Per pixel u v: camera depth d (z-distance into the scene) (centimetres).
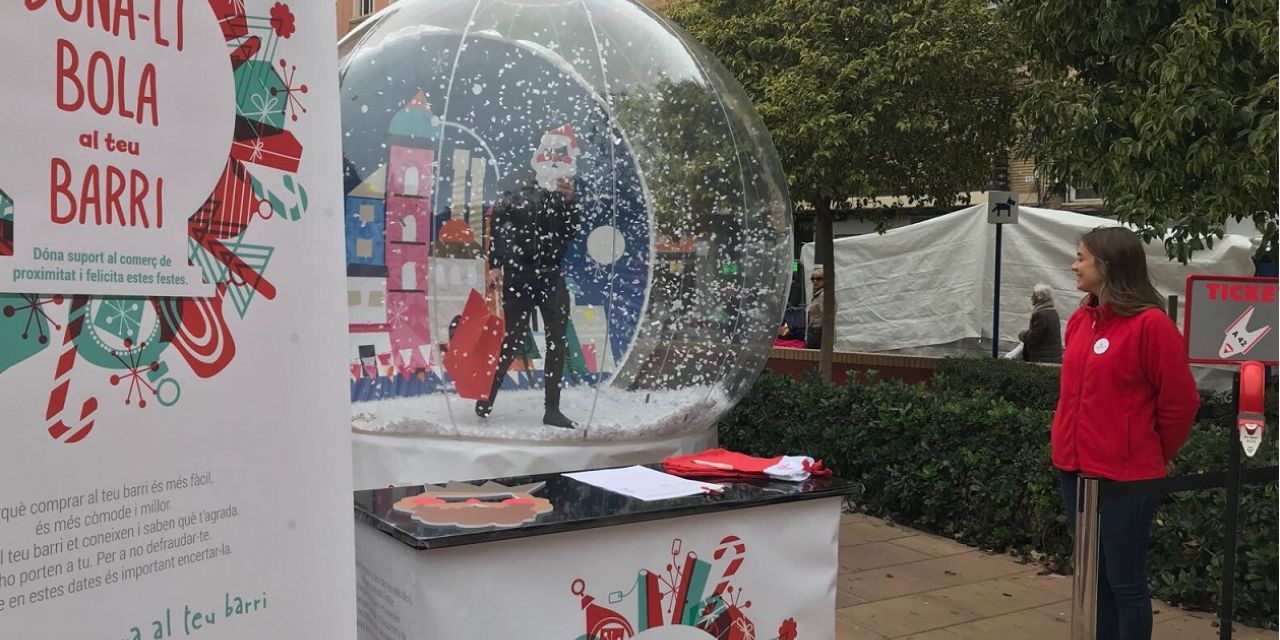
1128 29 534
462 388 418
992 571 539
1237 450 333
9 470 126
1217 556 460
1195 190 533
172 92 145
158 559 144
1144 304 345
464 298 414
